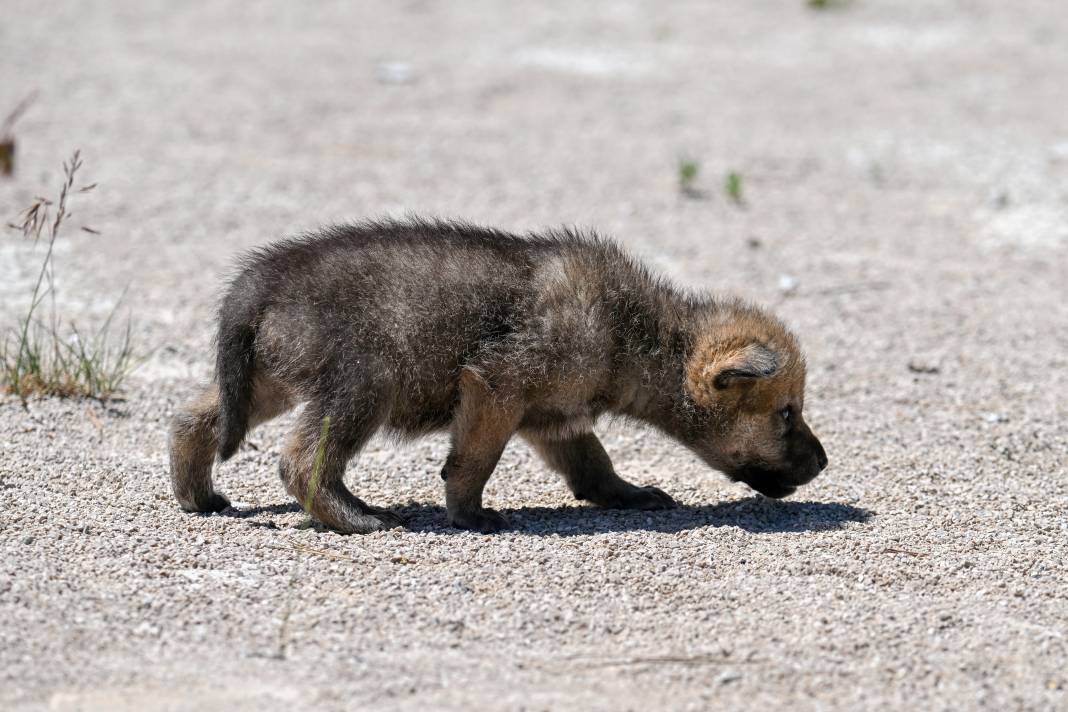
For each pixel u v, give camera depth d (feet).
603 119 92.89
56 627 31.94
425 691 29.96
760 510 41.98
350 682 30.19
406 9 122.83
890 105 95.96
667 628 33.40
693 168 78.89
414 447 46.85
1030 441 47.93
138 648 31.32
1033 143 86.99
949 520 41.11
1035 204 76.64
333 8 122.83
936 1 124.88
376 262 39.42
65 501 40.09
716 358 41.50
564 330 39.81
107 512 39.52
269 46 108.99
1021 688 30.99
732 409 42.01
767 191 79.61
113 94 94.17
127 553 36.50
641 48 110.73
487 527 39.99
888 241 71.97
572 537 38.78
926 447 47.42
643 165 83.66
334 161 82.12
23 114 87.81
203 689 29.66
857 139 88.89
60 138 83.56
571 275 40.52
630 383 41.83
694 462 47.47
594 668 31.35
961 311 62.34
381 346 38.86
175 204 73.26
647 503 42.86
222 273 62.64
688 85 101.30
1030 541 39.63
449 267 39.65
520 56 107.65
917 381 54.03
